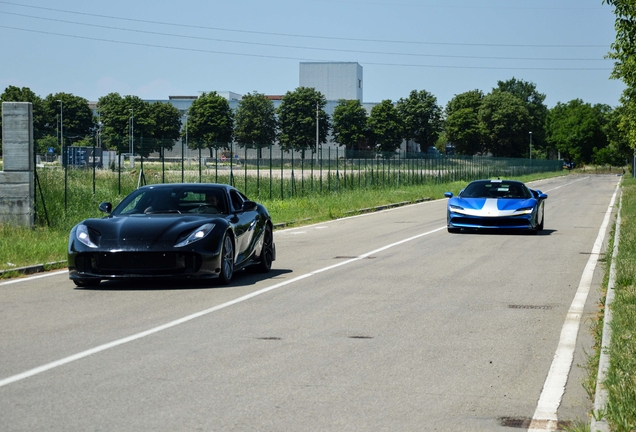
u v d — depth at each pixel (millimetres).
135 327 7426
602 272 11664
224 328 7402
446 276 11242
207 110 107375
